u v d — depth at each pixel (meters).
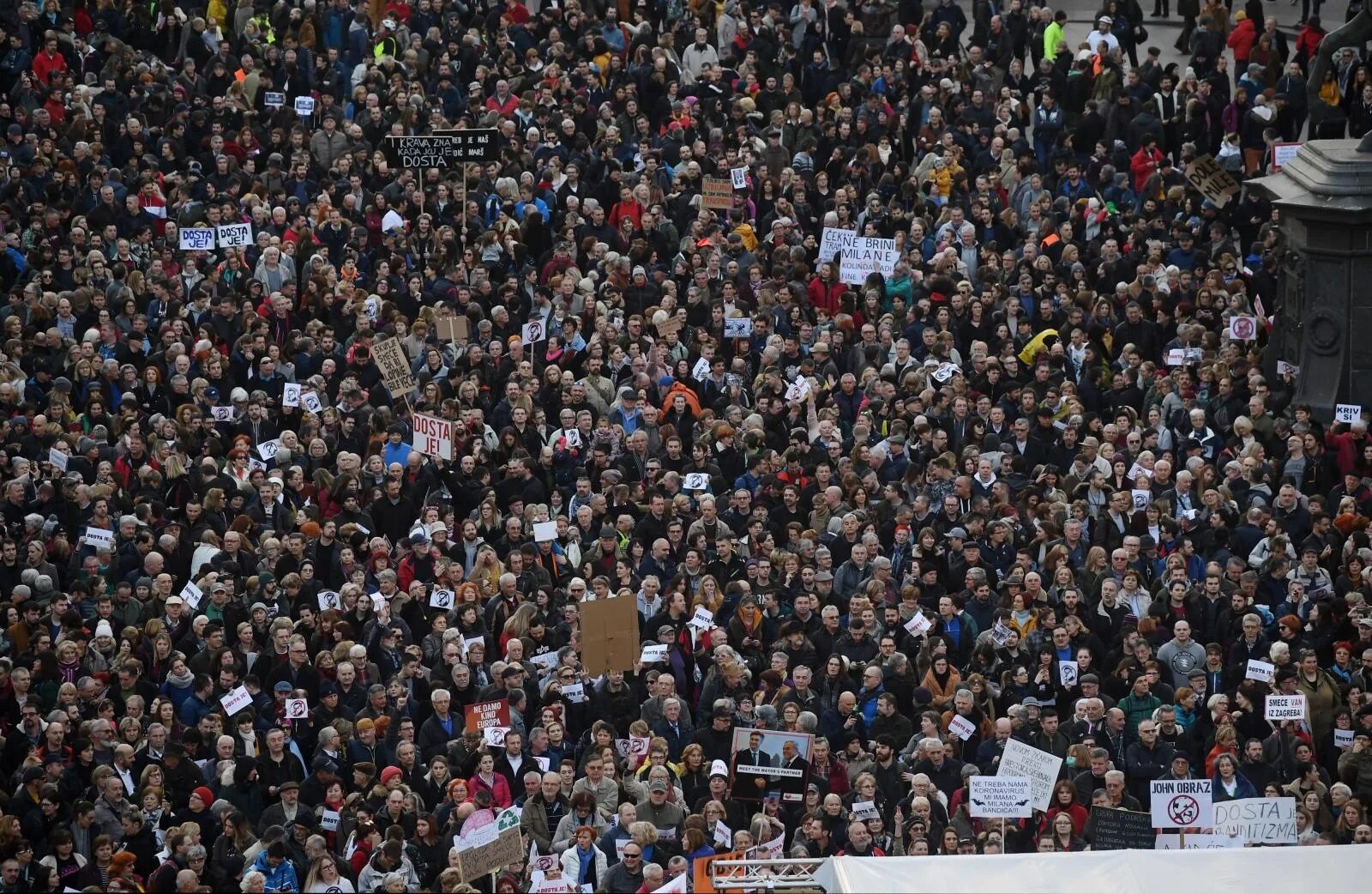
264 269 120.31
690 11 162.75
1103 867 65.19
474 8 159.25
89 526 94.25
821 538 95.56
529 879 75.75
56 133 137.25
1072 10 184.50
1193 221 130.38
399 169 131.38
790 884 67.06
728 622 88.69
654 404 110.00
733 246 123.69
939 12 157.62
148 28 155.75
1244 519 98.12
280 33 153.25
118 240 120.12
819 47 152.62
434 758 78.19
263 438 106.19
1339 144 115.88
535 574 90.88
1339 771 80.38
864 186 134.38
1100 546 94.38
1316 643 87.88
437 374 111.31
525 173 129.38
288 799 77.19
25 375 109.75
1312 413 111.06
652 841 73.50
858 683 84.19
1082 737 81.00
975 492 99.25
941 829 75.81
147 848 75.62
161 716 80.38
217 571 90.56
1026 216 131.88
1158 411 105.94
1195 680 84.06
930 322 116.75
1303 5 168.62
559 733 80.12
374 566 90.88
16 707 83.00
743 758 76.94
